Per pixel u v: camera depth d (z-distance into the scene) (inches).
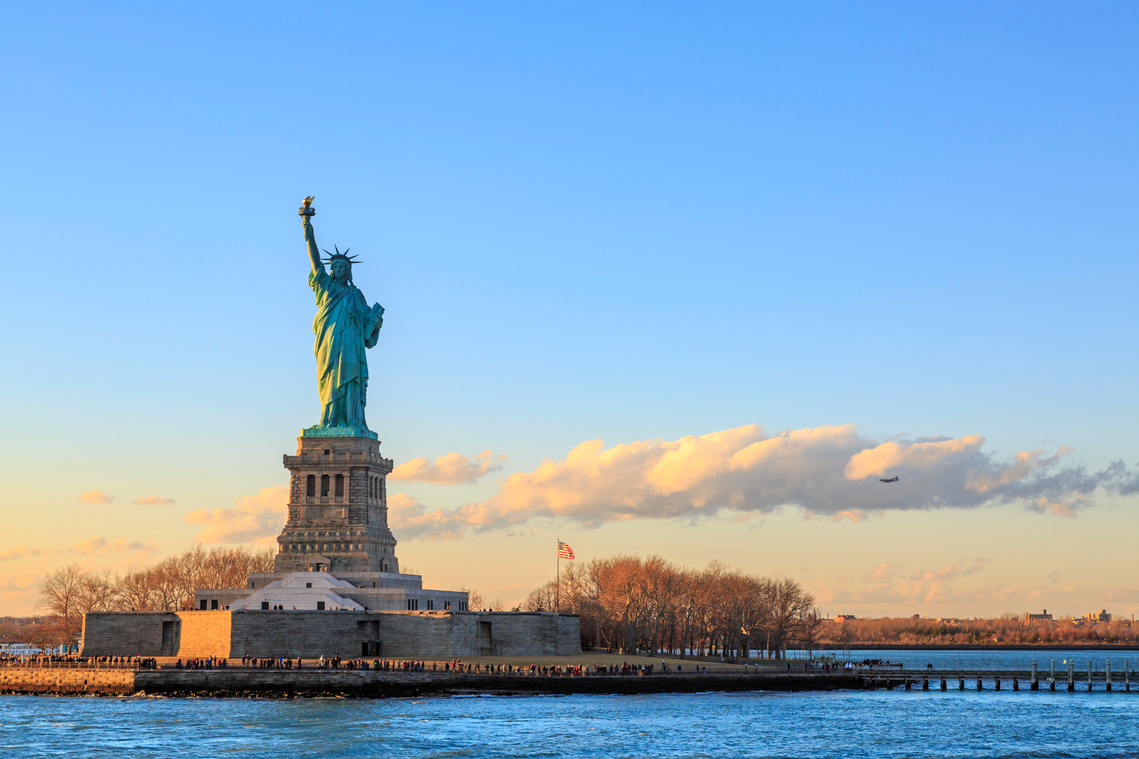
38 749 6338.6
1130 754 6678.2
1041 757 6565.0
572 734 6958.7
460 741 6648.6
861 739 7062.0
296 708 7864.2
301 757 6141.7
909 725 7701.8
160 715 7524.6
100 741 6569.9
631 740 6811.0
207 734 6791.3
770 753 6530.5
